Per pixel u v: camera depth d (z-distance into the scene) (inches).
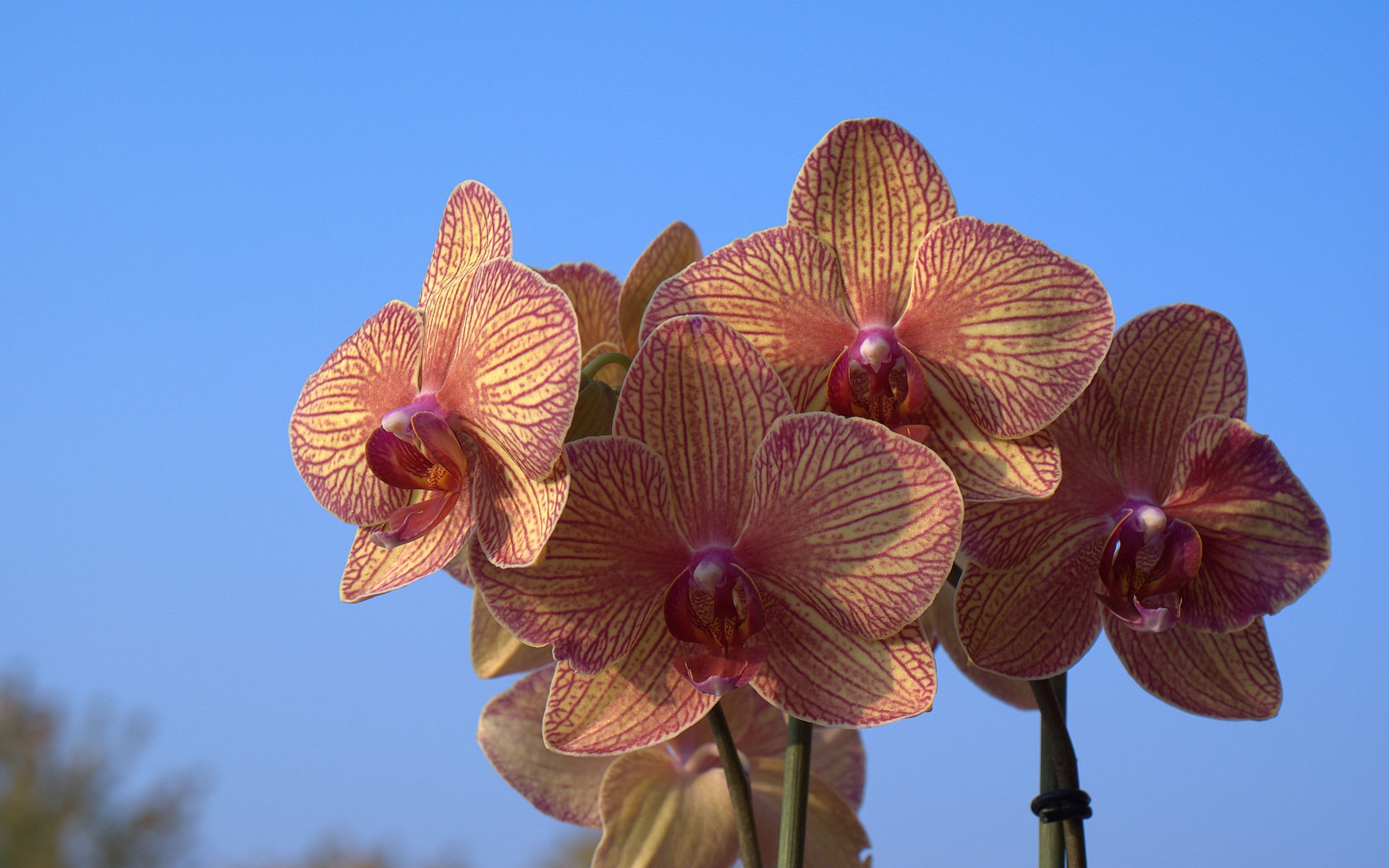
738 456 20.1
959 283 20.5
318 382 21.1
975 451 20.6
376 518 20.9
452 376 20.3
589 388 20.7
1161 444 20.7
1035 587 20.6
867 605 19.9
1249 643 20.8
